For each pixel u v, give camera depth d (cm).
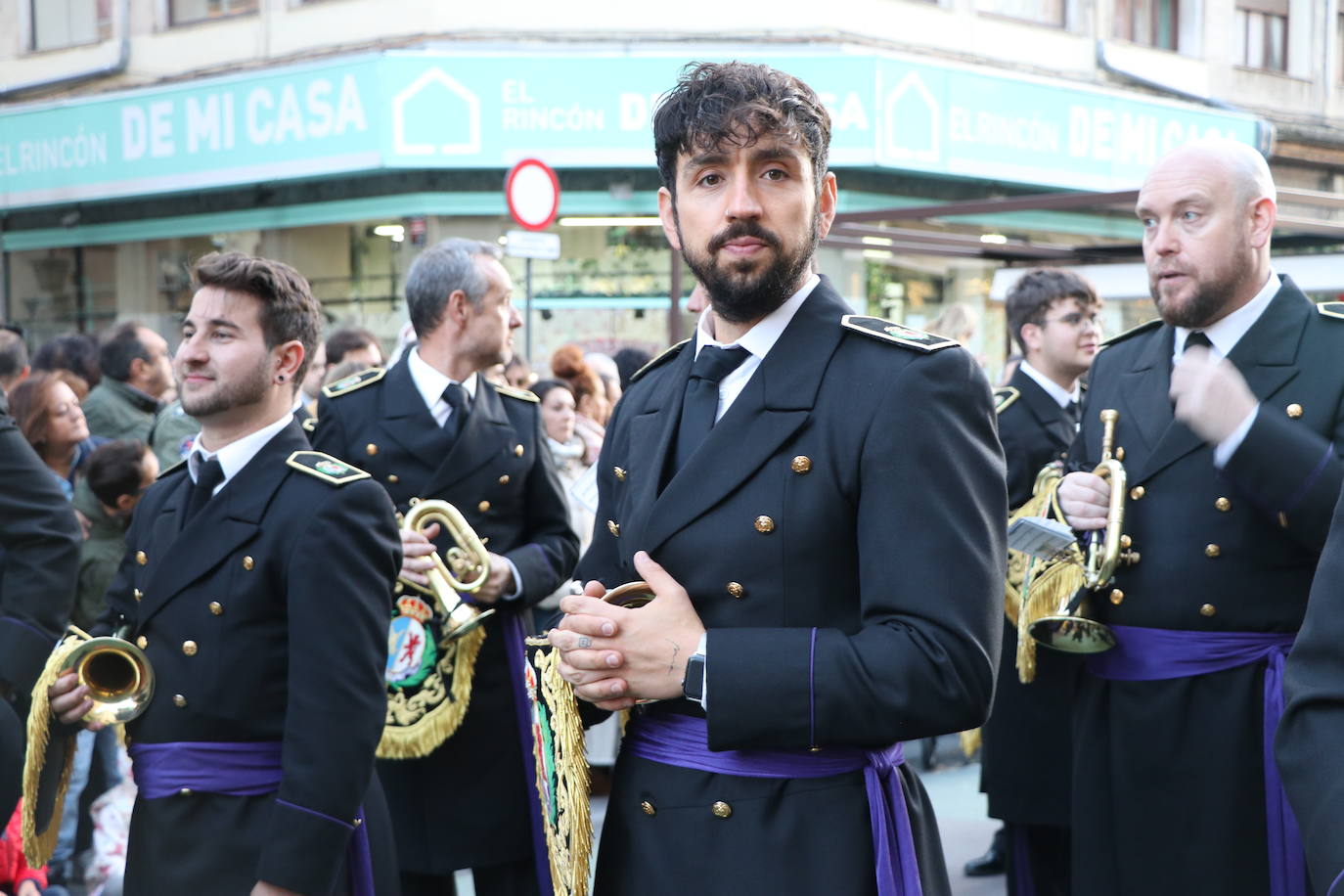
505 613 366
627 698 194
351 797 245
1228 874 279
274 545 252
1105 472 298
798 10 1137
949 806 580
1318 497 255
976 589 188
